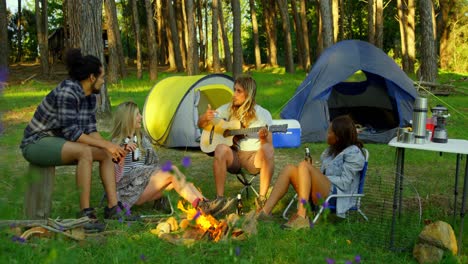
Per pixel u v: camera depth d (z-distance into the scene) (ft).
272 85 72.38
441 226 12.96
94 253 12.37
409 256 13.32
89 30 37.78
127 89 67.62
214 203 15.21
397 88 34.58
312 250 13.01
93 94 15.62
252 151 17.66
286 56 98.63
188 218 14.66
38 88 70.28
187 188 15.55
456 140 15.06
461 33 114.21
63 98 14.48
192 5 76.64
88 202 14.57
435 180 23.07
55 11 159.94
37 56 141.90
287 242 13.57
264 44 155.12
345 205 15.08
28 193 14.42
